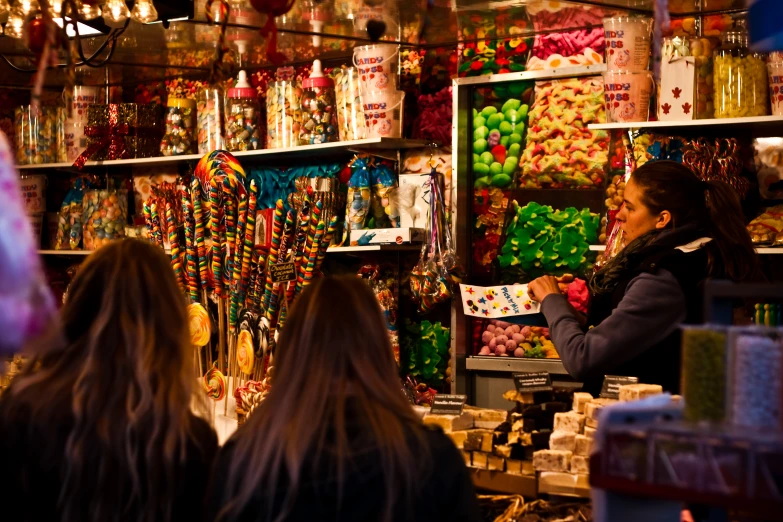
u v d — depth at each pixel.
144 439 1.75
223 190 3.84
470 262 4.14
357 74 4.09
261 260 3.89
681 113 3.48
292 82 4.35
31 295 1.14
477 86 4.15
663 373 2.76
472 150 4.16
